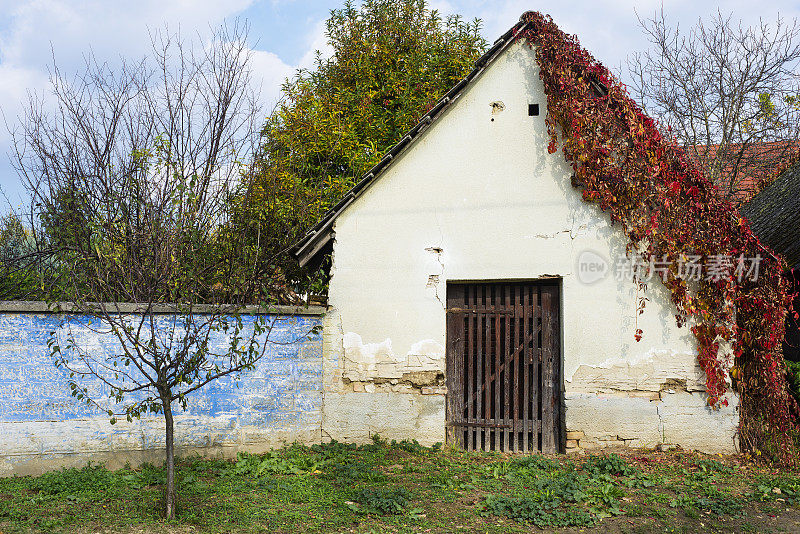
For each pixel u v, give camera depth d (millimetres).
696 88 15766
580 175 8383
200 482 6766
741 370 8141
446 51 15531
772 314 7945
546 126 8664
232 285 8148
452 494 6566
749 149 15969
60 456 7160
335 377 8727
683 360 8273
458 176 8773
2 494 6324
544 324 8664
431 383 8641
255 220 9906
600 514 6000
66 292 6922
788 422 7855
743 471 7504
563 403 8398
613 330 8367
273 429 8289
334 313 8781
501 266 8586
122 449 7441
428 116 8688
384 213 8836
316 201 11594
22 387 7043
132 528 5508
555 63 8492
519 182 8664
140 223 8320
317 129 12906
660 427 8242
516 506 6137
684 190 8258
